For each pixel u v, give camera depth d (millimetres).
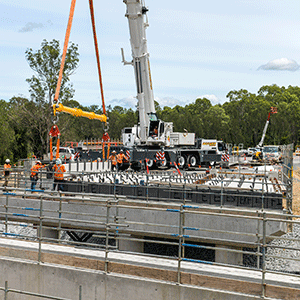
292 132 98125
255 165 37156
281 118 88188
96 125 84250
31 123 42188
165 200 12500
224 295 6586
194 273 6922
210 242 11078
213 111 105438
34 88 40156
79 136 81875
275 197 11188
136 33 22500
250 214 10609
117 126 82688
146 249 14914
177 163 27547
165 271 7074
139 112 25016
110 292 7273
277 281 6453
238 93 121500
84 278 7426
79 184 13602
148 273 7172
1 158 38969
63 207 12617
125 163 26281
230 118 102562
